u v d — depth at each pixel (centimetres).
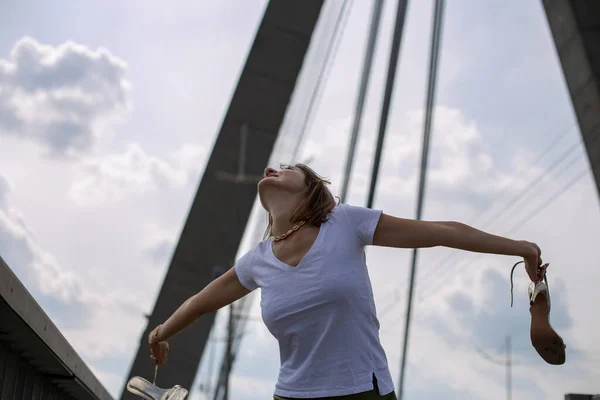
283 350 251
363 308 244
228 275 276
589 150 2086
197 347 2817
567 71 2175
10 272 359
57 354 525
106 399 901
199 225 2848
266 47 2952
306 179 261
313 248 247
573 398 388
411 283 2841
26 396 547
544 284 255
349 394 237
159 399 283
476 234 252
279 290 248
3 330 441
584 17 2141
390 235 251
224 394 2673
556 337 250
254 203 2853
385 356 251
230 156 2908
